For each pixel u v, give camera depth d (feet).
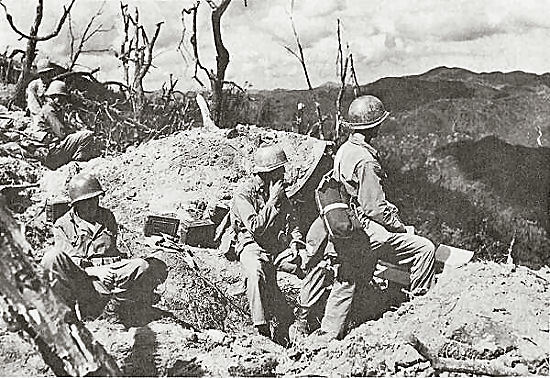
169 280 27.66
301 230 29.58
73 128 51.52
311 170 30.42
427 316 22.84
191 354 22.07
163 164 42.93
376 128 24.82
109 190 40.73
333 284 24.41
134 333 22.52
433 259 24.64
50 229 31.14
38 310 16.63
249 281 24.97
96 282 22.48
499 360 20.51
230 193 40.40
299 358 22.56
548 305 22.86
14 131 49.65
